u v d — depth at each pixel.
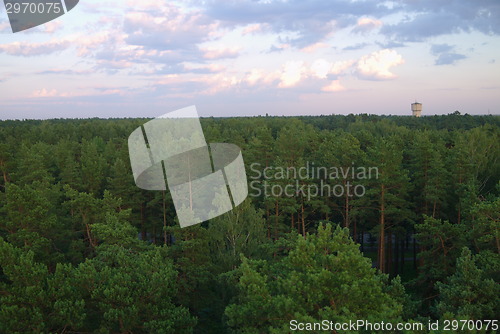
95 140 80.00
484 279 17.73
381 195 34.09
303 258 14.94
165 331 16.19
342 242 16.41
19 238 24.30
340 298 13.55
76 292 16.16
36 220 25.28
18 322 14.10
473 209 21.52
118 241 22.59
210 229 25.14
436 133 65.00
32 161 42.91
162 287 17.53
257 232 25.91
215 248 25.84
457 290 16.61
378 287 14.22
